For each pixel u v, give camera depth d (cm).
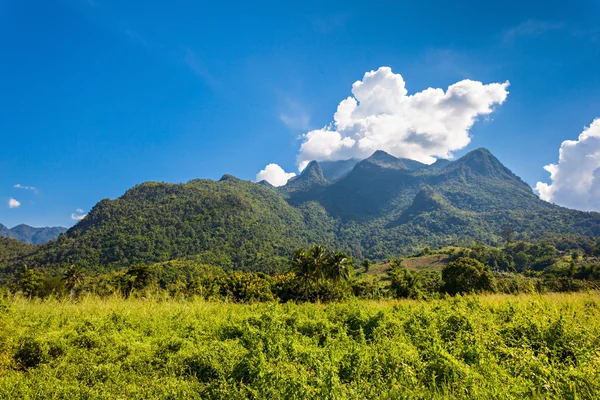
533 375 507
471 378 483
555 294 1204
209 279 3819
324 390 455
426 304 1184
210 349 654
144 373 591
